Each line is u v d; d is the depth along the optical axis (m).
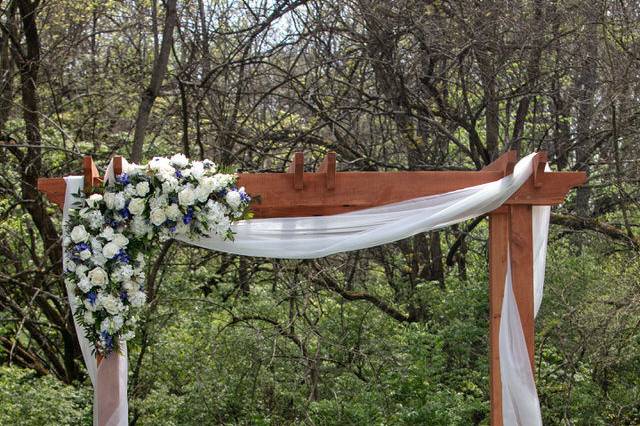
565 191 7.01
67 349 10.84
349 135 10.67
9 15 10.07
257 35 10.76
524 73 10.49
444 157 10.93
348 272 11.12
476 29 9.96
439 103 10.55
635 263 9.27
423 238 11.41
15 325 10.88
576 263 9.57
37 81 10.70
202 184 6.48
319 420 8.66
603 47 10.25
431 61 10.45
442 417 8.36
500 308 7.05
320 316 9.62
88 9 11.38
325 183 6.93
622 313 8.51
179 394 9.36
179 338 9.52
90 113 11.42
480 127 12.06
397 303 10.94
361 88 10.48
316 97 10.48
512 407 6.91
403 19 10.18
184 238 6.77
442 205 6.98
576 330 9.07
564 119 10.84
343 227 6.99
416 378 9.05
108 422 6.57
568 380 8.81
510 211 7.09
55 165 10.70
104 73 11.56
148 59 12.24
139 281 6.46
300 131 10.34
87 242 6.38
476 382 9.31
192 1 11.06
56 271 10.55
